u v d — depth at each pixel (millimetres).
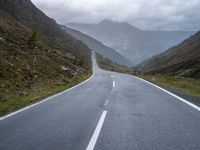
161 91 20906
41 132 8359
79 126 9156
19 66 26938
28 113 11773
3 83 20234
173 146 6867
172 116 10766
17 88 20953
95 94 19188
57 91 21734
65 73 38938
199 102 14648
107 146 6891
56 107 13438
